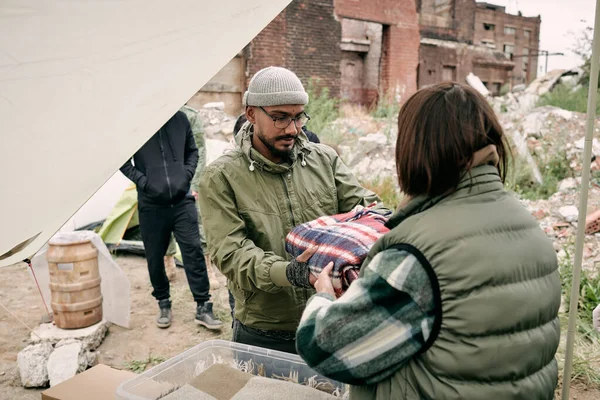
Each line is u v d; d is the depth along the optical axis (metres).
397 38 13.80
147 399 1.59
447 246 1.05
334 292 1.43
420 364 1.09
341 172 2.17
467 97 1.14
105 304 4.05
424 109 1.14
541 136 8.44
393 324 1.07
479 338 1.04
